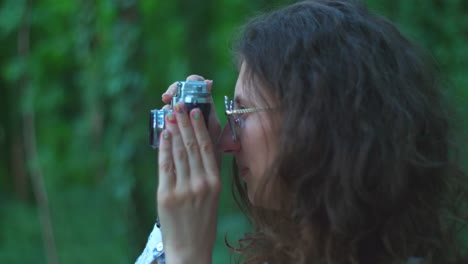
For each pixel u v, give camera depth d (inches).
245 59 105.6
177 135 100.8
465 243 126.3
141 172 271.7
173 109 102.0
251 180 106.4
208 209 100.3
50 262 340.8
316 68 99.1
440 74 113.7
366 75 99.1
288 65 101.1
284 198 103.6
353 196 95.8
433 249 101.5
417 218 100.7
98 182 329.1
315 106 98.0
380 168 96.9
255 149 103.7
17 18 347.3
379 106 98.7
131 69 270.8
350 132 97.0
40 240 495.5
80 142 343.9
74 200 341.1
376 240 99.7
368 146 95.8
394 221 98.1
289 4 121.4
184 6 313.4
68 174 350.9
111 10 270.8
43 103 356.8
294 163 98.4
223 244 330.0
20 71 354.6
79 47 295.1
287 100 99.6
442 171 105.6
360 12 106.1
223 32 314.5
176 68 302.0
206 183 100.0
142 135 272.7
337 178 96.7
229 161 322.0
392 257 98.3
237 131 106.0
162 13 303.0
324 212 98.2
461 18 287.0
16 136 538.9
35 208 538.9
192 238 99.6
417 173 99.7
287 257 110.3
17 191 559.5
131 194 271.4
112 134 283.3
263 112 102.6
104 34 279.3
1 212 530.3
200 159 100.7
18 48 371.2
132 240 280.5
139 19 273.1
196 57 322.0
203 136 100.7
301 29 102.9
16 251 481.1
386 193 96.9
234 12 315.9
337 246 97.0
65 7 340.8
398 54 103.2
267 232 114.9
